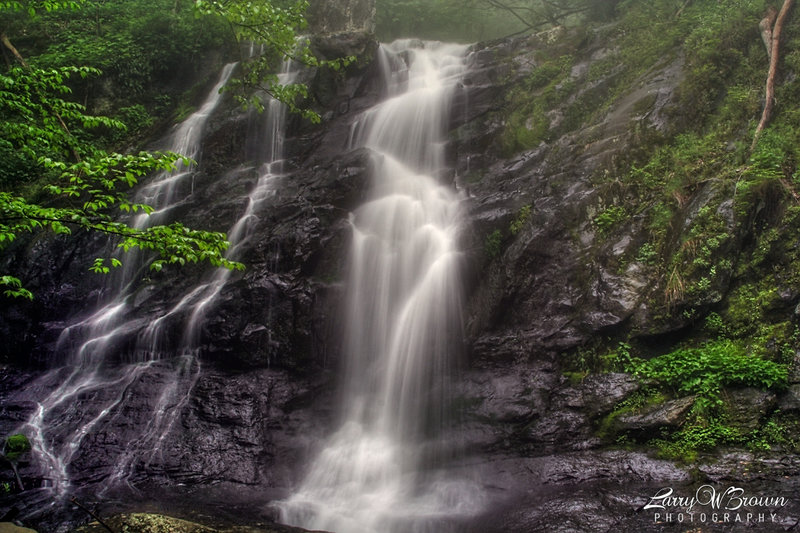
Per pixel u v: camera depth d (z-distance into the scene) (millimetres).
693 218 8945
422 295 10312
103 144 16469
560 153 11539
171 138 15297
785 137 9375
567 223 10078
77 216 6242
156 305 11258
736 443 7062
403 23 23203
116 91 17484
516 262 9922
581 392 8305
